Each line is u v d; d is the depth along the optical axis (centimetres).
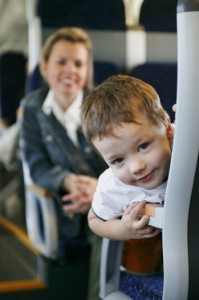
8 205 479
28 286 306
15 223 471
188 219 121
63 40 284
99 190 139
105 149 129
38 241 291
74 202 267
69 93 284
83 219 277
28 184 289
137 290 149
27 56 494
